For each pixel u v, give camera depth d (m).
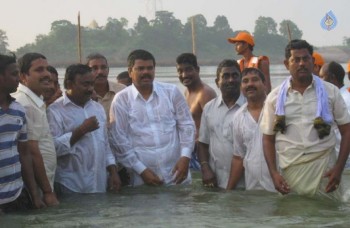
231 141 6.48
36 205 5.51
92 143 6.21
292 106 5.59
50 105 6.21
